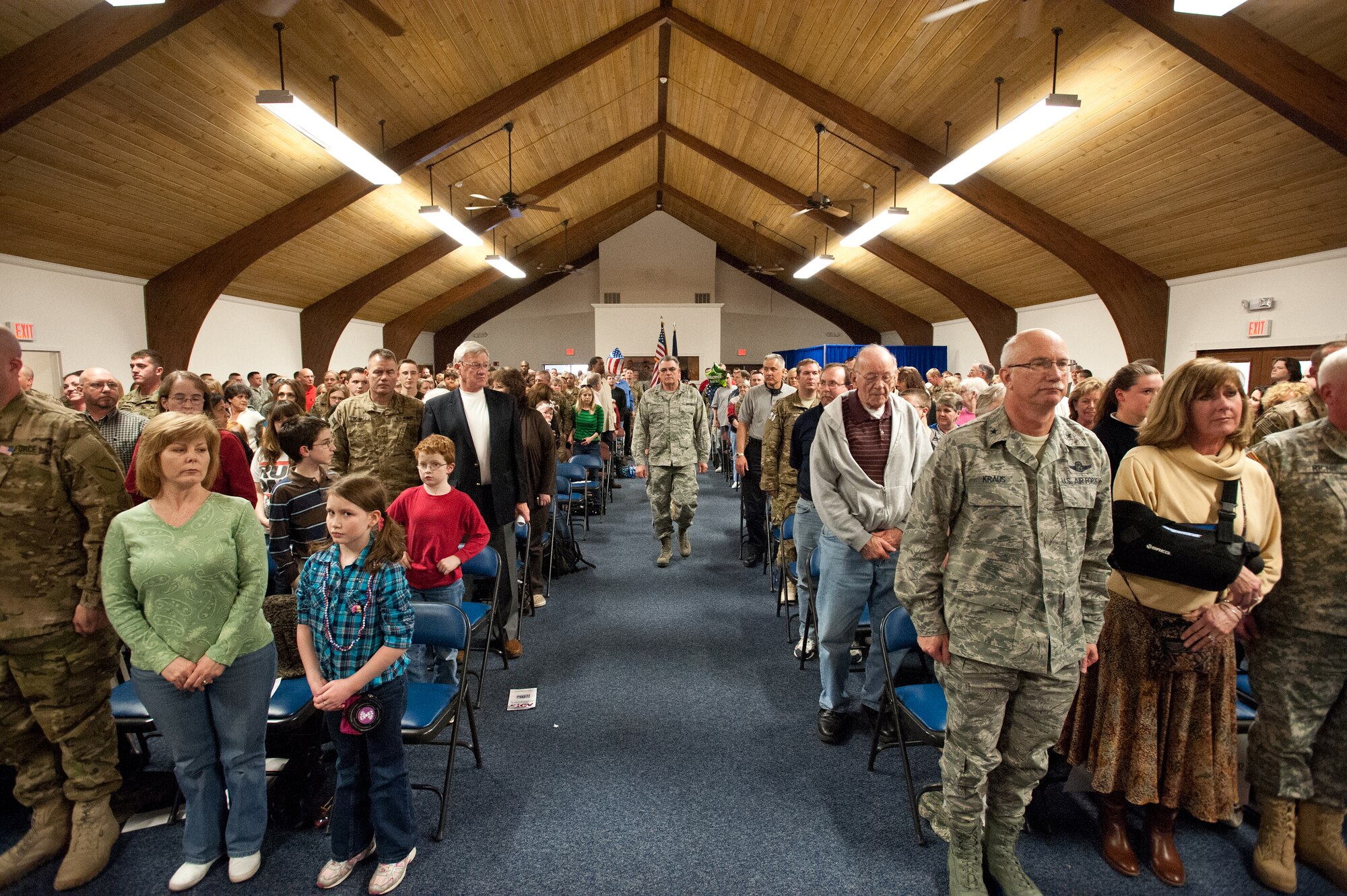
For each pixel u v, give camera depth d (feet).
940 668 6.12
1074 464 5.58
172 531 6.03
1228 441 6.25
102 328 26.94
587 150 38.27
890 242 42.65
